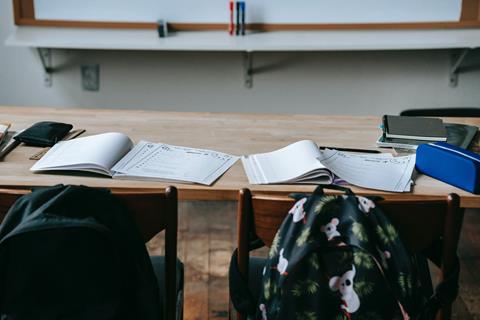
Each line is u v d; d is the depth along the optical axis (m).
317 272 1.09
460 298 2.27
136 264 1.13
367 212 1.11
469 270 2.47
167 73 3.45
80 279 1.12
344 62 3.41
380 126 1.92
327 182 1.46
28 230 1.00
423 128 1.78
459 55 3.36
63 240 1.09
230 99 3.50
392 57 3.39
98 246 1.10
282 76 3.45
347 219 1.09
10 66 3.41
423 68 3.40
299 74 3.44
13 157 1.60
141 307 1.16
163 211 1.20
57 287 1.13
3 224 1.07
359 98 3.47
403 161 1.61
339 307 1.11
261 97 3.49
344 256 1.09
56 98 3.49
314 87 3.46
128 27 3.25
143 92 3.49
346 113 3.51
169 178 1.47
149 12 3.23
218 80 3.46
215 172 1.53
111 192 1.15
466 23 3.19
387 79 3.43
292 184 1.45
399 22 3.21
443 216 1.17
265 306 1.15
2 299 1.12
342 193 1.41
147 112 2.11
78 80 3.46
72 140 1.70
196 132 1.88
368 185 1.44
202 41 3.07
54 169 1.50
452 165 1.46
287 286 1.10
